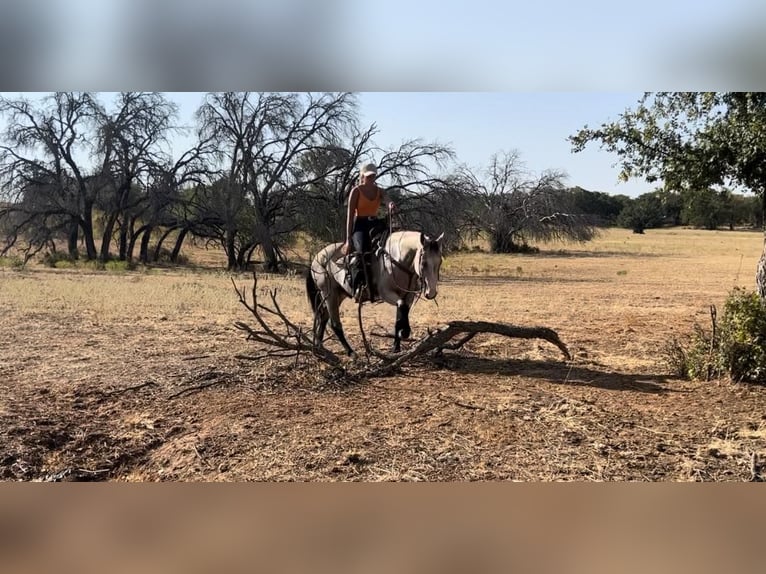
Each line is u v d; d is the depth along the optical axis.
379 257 8.03
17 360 8.72
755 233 109.06
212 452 5.37
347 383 7.39
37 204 40.22
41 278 24.25
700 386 7.34
